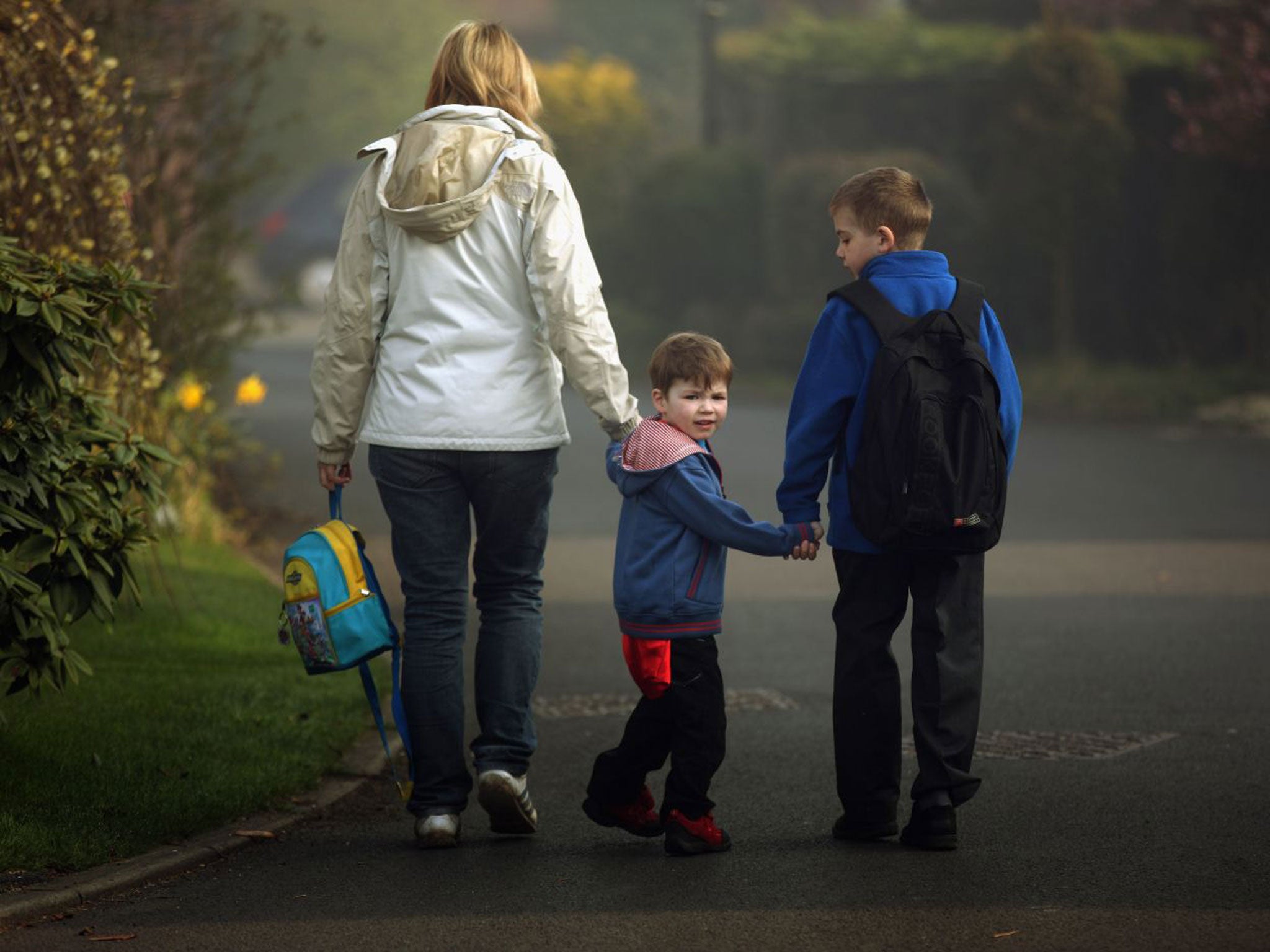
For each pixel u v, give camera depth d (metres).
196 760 20.66
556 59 198.38
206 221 40.06
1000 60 90.50
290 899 16.31
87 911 15.95
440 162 17.61
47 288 17.30
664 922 15.44
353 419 18.36
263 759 20.98
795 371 92.62
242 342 42.53
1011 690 26.31
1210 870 16.88
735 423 73.06
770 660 29.00
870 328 17.58
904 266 17.83
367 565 18.06
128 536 18.81
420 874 17.09
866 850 17.72
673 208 100.38
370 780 21.11
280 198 169.88
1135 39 89.19
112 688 24.03
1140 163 86.88
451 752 18.08
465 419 17.69
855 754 17.86
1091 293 87.75
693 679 17.41
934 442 16.98
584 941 14.97
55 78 24.27
